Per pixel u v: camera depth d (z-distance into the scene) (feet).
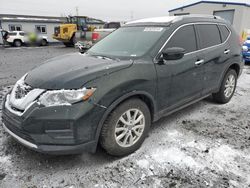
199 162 8.61
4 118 8.42
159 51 9.64
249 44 27.81
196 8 57.67
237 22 50.06
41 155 9.03
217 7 53.21
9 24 90.17
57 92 7.30
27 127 7.32
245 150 9.41
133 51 9.94
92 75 7.72
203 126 11.56
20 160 8.70
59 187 7.39
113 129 8.23
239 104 14.80
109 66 8.35
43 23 95.61
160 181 7.65
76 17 71.72
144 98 9.27
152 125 11.59
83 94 7.30
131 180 7.71
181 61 10.31
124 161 8.70
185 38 10.91
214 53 12.31
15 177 7.79
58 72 8.27
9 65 31.53
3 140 10.05
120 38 11.57
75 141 7.40
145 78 8.75
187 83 10.92
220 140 10.18
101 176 7.90
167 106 10.30
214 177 7.81
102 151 9.32
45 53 50.65
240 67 15.02
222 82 13.80
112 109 7.95
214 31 12.84
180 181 7.64
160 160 8.73
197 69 11.27
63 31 68.80
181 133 10.79
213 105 14.55
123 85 8.04
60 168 8.30
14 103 7.97
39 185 7.45
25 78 8.82
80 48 12.79
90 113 7.39
